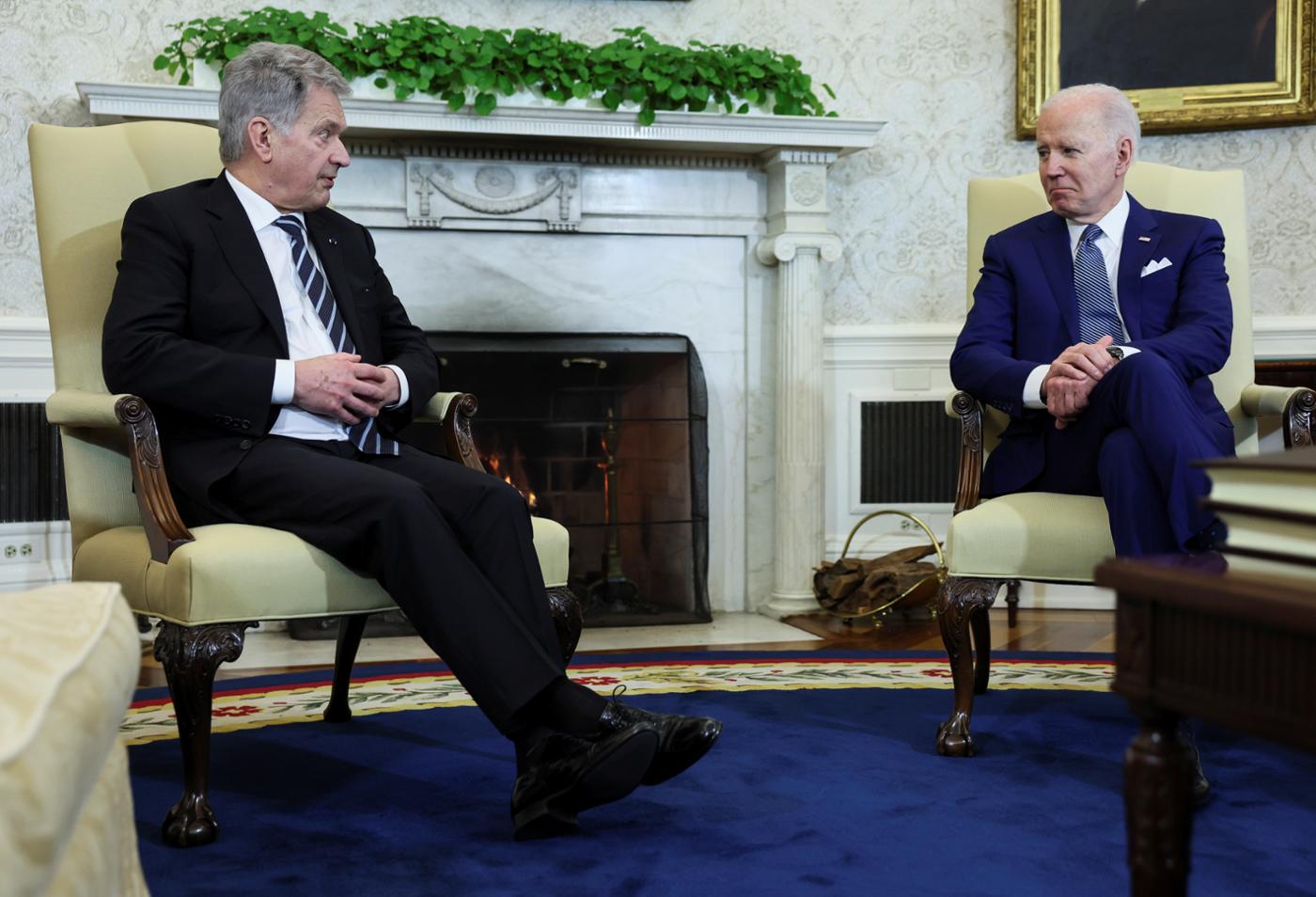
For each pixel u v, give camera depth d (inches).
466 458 80.1
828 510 155.9
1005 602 152.8
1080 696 100.4
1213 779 76.8
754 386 151.9
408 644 130.3
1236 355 94.1
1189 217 93.5
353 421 74.6
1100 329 92.0
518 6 146.0
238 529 68.0
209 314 74.5
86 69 134.6
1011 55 154.8
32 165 80.3
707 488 148.5
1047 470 87.7
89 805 25.0
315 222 82.3
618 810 69.7
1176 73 148.6
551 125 135.1
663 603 146.9
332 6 140.7
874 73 154.1
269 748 83.8
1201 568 33.8
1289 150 149.5
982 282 96.8
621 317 147.9
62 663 21.8
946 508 156.5
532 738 64.7
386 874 59.2
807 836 64.9
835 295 154.8
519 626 65.0
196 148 85.3
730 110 140.5
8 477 131.2
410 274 141.3
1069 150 91.6
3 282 132.8
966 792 73.3
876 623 141.9
